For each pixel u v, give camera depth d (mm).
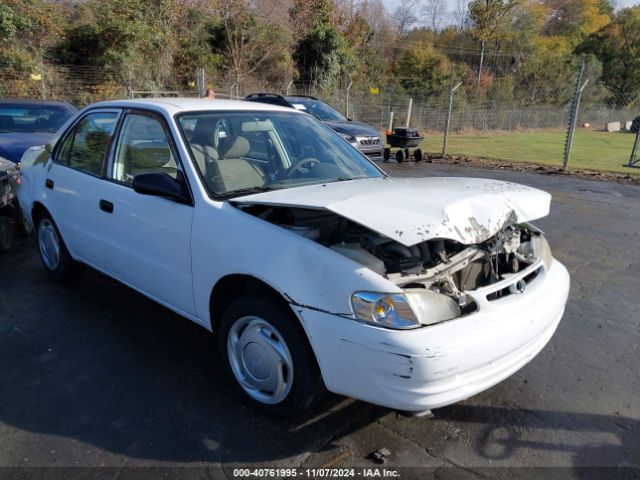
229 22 25766
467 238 2320
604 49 46094
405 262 2410
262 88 25688
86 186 3809
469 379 2295
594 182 10141
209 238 2799
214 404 2842
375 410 2812
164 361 3289
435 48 45656
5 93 17703
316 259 2371
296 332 2453
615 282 4855
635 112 35125
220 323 2883
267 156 3580
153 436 2566
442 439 2592
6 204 5383
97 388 2977
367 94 25797
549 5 56656
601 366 3332
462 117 26578
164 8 22312
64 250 4355
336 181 3420
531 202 2785
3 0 18109
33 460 2383
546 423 2734
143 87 20734
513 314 2467
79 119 4211
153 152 3336
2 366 3193
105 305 4125
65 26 20375
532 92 34594
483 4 45500
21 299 4215
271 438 2568
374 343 2170
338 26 36344
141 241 3297
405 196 2592
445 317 2285
